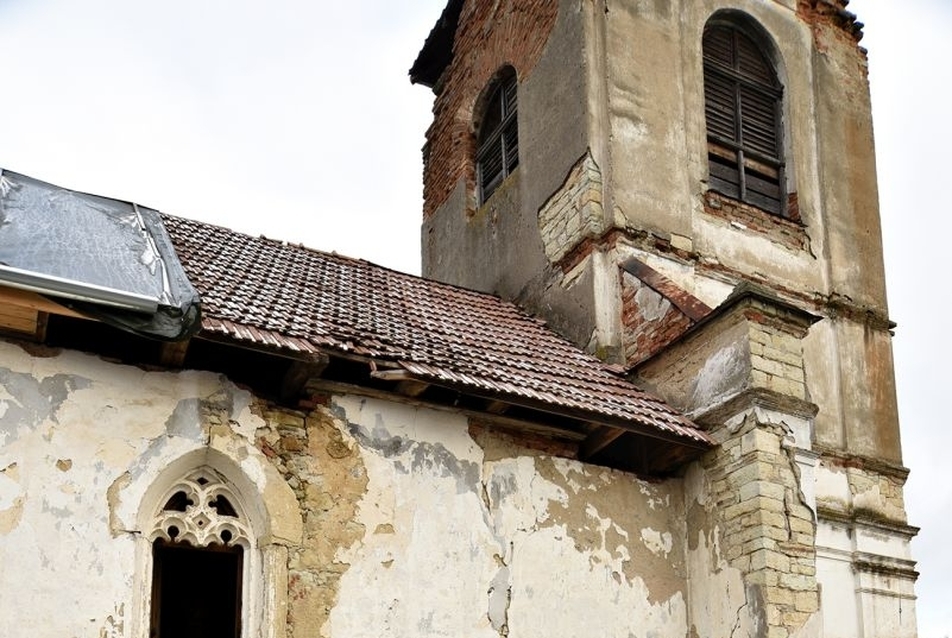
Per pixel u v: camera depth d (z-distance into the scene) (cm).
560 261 1499
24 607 885
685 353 1258
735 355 1195
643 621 1154
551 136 1571
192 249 1254
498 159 1772
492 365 1171
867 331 1623
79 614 902
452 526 1083
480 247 1730
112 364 982
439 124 1958
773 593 1104
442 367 1094
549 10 1630
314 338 1035
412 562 1051
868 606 1447
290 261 1353
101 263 999
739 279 1519
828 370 1568
